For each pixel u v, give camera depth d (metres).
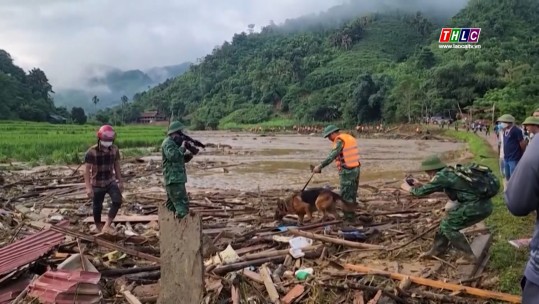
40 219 9.90
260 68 131.00
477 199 6.08
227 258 6.55
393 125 72.00
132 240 7.67
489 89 67.19
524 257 6.30
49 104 111.38
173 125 7.61
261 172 20.47
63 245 6.71
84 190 14.41
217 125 109.75
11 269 5.35
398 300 5.23
